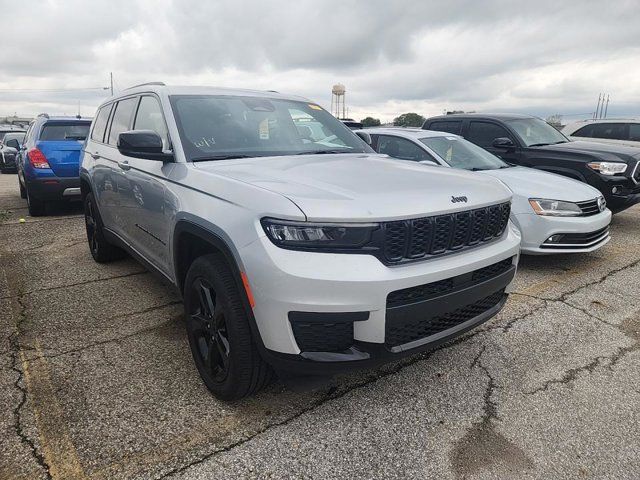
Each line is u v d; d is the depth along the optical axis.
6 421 2.54
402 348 2.39
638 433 2.53
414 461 2.31
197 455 2.32
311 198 2.28
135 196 3.79
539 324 3.89
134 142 3.05
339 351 2.31
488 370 3.16
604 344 3.55
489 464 2.29
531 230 5.17
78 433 2.46
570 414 2.69
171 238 3.11
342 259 2.21
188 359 3.23
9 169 19.44
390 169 3.00
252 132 3.54
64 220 8.23
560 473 2.24
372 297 2.21
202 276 2.72
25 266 5.34
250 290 2.31
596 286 4.81
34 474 2.17
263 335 2.31
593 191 5.49
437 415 2.67
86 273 5.07
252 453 2.34
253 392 2.66
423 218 2.40
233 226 2.41
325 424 2.57
